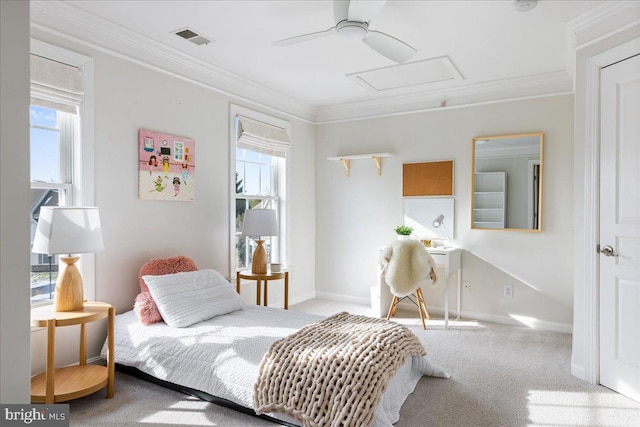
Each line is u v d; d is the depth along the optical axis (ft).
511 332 12.57
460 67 12.22
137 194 10.36
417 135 15.03
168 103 11.14
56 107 8.65
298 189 16.33
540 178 12.87
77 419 7.20
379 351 7.12
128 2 8.52
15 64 2.69
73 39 8.89
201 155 12.13
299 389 6.61
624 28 8.08
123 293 10.05
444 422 7.20
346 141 16.53
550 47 10.67
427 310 14.62
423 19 9.14
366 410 6.12
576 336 9.25
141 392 8.27
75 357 9.06
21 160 2.73
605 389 8.54
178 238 11.47
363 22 7.78
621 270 8.25
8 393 2.68
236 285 13.23
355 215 16.35
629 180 8.07
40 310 7.84
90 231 7.82
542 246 12.93
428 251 13.33
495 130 13.64
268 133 14.46
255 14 9.03
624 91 8.16
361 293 16.25
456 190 14.30
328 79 13.43
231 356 7.58
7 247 2.67
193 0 8.43
